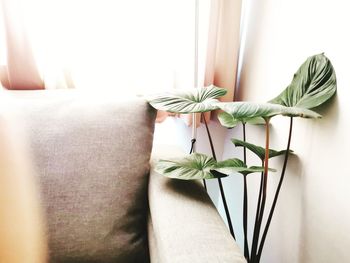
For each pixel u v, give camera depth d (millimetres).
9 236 632
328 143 630
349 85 569
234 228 1172
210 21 935
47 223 652
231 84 1042
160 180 699
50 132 686
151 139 766
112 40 980
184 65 1023
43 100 747
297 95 669
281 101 707
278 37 825
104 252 678
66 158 676
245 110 454
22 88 928
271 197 876
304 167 715
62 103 743
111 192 686
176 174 623
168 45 1037
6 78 933
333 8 607
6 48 861
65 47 948
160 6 984
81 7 914
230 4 943
